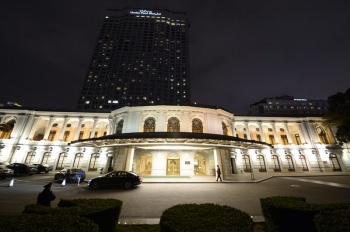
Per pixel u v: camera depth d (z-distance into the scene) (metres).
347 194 13.52
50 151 34.66
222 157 24.09
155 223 7.40
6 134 36.00
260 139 41.16
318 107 89.25
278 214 5.49
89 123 40.72
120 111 31.52
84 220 3.97
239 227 3.75
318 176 27.97
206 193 13.84
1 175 20.91
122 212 9.02
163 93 92.12
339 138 31.34
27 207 5.11
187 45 109.56
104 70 93.25
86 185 18.30
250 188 16.34
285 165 35.94
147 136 21.25
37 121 37.00
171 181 19.77
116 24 108.06
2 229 3.28
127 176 16.62
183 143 21.72
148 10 116.31
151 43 103.19
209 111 30.41
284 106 88.06
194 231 3.52
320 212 4.55
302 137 38.09
